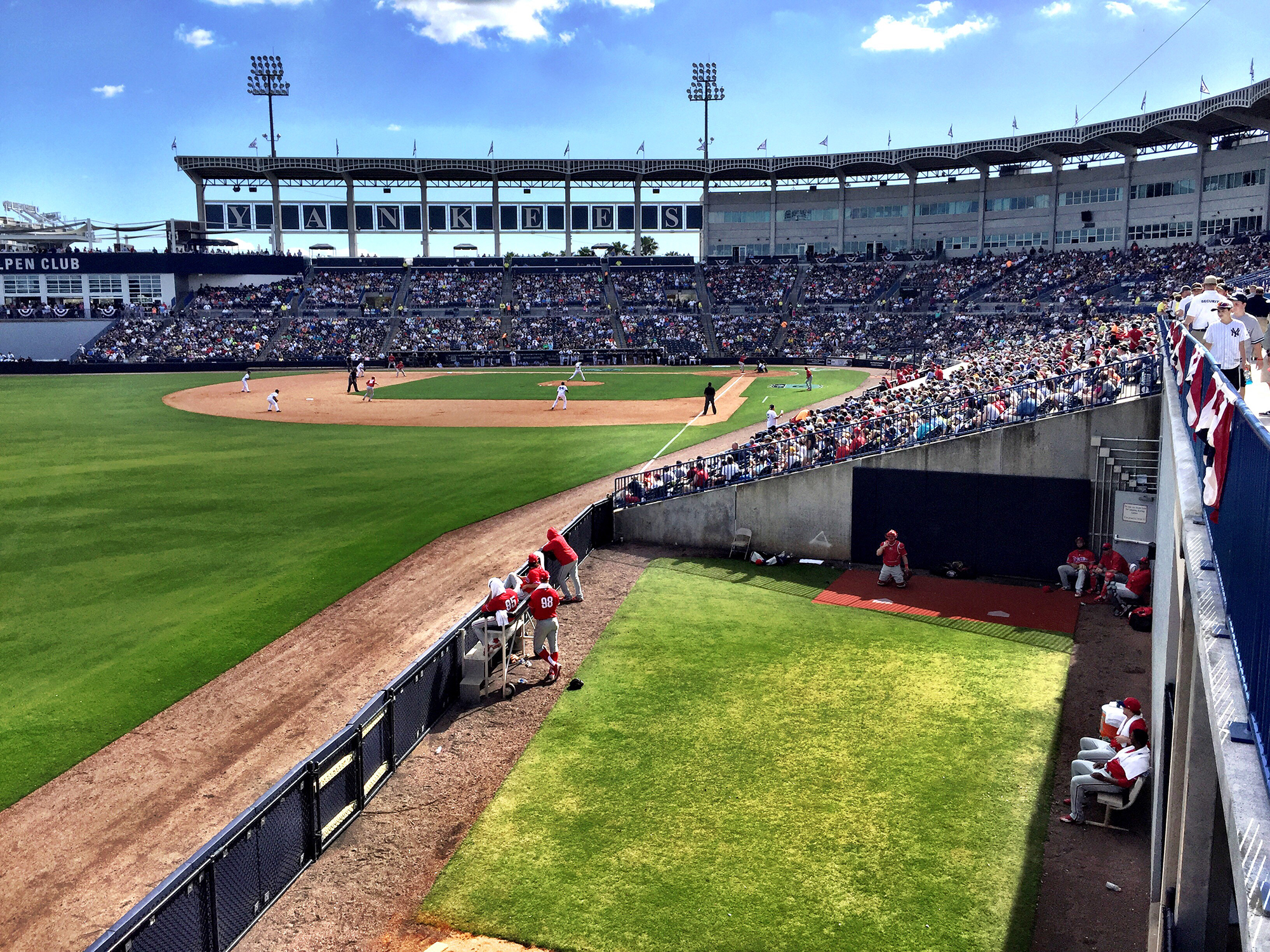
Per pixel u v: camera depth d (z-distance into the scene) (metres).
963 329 76.81
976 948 8.60
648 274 99.62
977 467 20.62
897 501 21.47
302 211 97.81
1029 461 20.16
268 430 43.03
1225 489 6.09
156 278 94.12
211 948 8.20
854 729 13.06
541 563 16.02
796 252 98.81
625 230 100.31
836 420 28.41
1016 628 17.23
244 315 93.00
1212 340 11.94
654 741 12.75
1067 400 20.16
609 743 12.73
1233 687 4.92
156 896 7.46
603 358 87.75
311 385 67.25
